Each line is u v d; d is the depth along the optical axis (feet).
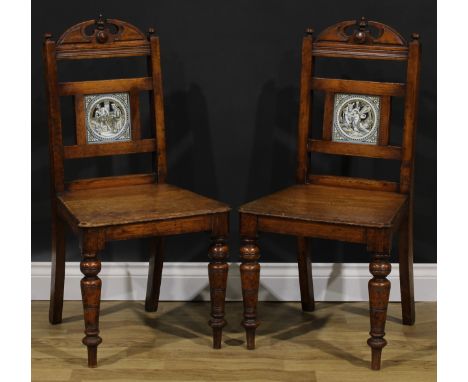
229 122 11.19
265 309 11.19
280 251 11.40
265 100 11.13
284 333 10.47
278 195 10.16
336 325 10.70
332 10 10.90
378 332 9.44
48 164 11.19
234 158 11.28
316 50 10.39
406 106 10.13
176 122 11.19
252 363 9.70
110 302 11.38
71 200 9.93
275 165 11.29
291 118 11.18
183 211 9.53
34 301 11.40
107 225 9.21
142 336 10.37
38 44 10.93
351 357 9.85
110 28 10.98
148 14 10.93
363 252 11.37
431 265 11.35
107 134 10.42
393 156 10.27
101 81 10.28
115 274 11.39
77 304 11.35
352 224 9.23
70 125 11.14
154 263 10.87
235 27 10.94
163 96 11.12
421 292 11.41
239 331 10.55
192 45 10.99
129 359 9.78
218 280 9.87
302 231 9.47
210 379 9.34
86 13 10.91
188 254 11.41
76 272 11.41
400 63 10.89
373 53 10.21
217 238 9.75
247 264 9.82
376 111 10.29
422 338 10.36
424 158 11.16
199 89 11.10
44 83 11.00
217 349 10.03
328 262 11.41
